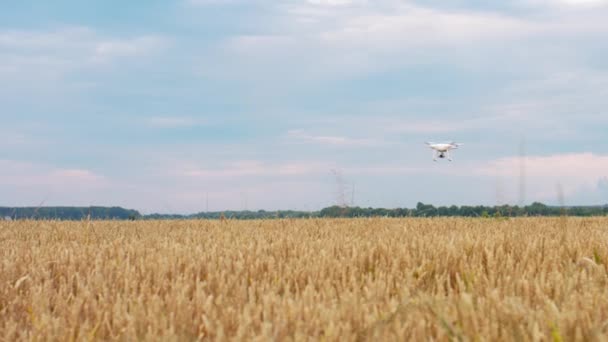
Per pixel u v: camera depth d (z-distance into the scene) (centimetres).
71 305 427
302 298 401
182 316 370
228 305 409
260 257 625
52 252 706
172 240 848
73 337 348
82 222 1259
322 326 338
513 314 333
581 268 542
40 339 342
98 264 593
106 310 406
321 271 518
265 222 1227
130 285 496
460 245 664
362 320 341
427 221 1220
